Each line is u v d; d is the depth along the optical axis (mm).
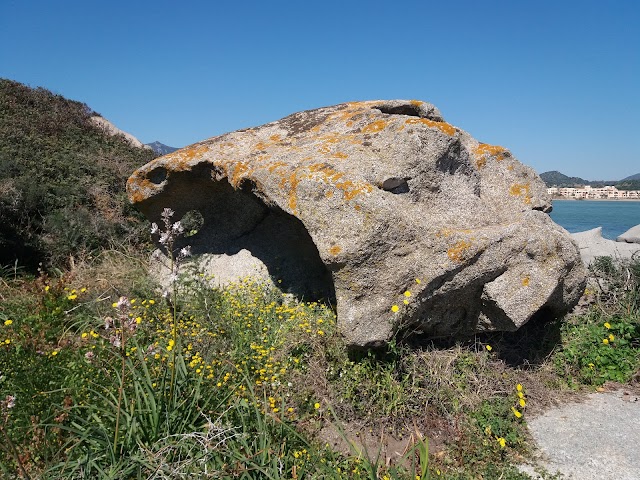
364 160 4512
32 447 3164
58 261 7184
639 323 5246
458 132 5168
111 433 3176
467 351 4527
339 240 4102
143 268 6754
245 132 6066
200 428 3279
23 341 4477
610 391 4621
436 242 4125
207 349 4301
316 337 4371
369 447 3666
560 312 5098
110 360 3988
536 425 4070
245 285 5684
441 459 3627
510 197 5223
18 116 12828
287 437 3398
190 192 6090
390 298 4113
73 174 10031
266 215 6164
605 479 3436
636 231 11359
